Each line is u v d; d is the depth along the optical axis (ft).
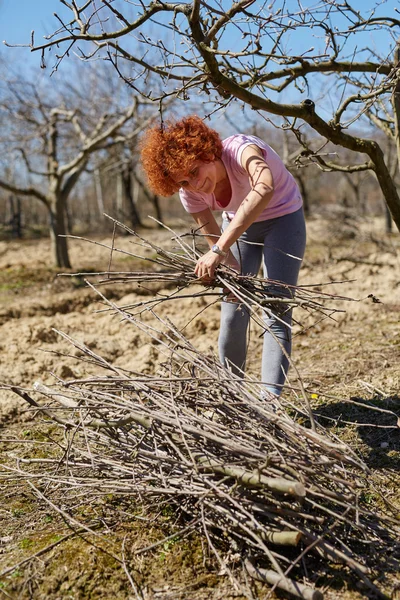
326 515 8.42
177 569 7.95
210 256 9.33
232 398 9.18
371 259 34.30
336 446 7.72
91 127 44.47
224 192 10.41
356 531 8.38
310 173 56.03
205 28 11.17
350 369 15.11
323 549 7.80
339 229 43.96
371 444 11.09
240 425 8.94
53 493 9.80
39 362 16.76
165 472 8.75
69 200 82.48
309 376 14.85
